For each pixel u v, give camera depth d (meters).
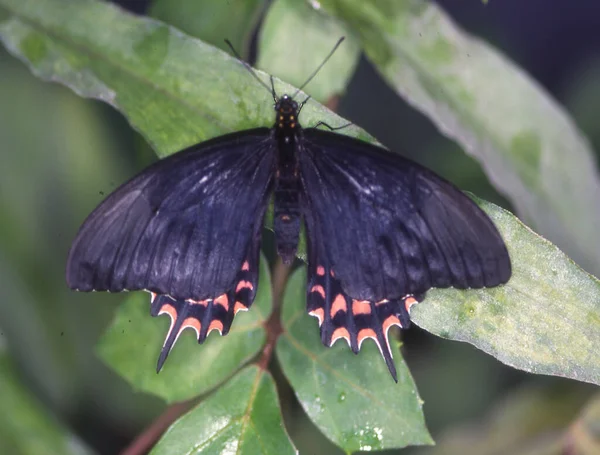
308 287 0.50
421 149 0.60
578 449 0.55
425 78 0.53
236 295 0.50
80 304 0.56
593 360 0.49
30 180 0.56
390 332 0.51
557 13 0.63
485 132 0.53
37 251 0.56
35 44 0.51
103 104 0.57
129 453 0.52
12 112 0.56
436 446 0.56
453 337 0.49
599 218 0.54
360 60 0.60
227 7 0.53
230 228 0.50
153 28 0.51
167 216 0.50
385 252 0.49
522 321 0.49
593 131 0.61
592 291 0.49
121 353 0.50
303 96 0.51
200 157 0.50
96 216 0.49
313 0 0.52
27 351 0.55
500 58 0.54
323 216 0.50
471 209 0.48
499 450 0.56
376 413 0.50
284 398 0.54
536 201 0.53
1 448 0.51
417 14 0.52
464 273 0.49
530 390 0.56
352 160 0.50
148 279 0.49
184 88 0.51
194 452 0.49
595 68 0.62
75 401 0.56
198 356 0.50
